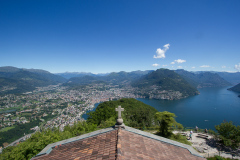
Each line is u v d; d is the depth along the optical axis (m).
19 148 15.38
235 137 19.03
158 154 5.57
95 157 4.84
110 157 4.59
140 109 37.16
